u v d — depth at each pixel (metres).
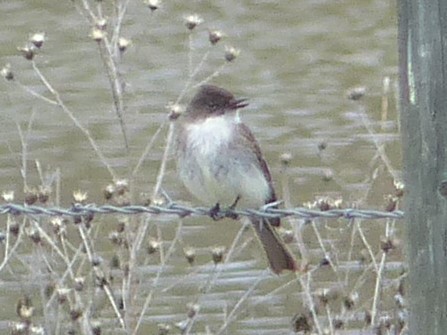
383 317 10.23
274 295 12.86
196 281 13.07
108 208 9.20
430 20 6.60
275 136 18.41
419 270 6.73
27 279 12.09
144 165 16.48
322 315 11.15
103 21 11.45
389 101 18.47
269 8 26.84
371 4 26.36
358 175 15.68
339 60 23.31
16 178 16.45
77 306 10.42
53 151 17.55
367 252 11.41
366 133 17.50
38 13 25.50
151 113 19.09
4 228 13.10
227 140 10.47
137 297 11.18
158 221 14.12
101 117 19.11
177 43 23.88
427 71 6.62
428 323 6.71
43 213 9.16
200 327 12.57
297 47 24.38
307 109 19.89
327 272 11.95
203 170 10.50
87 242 10.67
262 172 10.62
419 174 6.69
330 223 12.68
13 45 23.91
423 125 6.65
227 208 9.96
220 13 26.64
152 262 13.27
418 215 6.71
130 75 21.73
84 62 22.52
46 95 20.56
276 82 21.91
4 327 12.34
